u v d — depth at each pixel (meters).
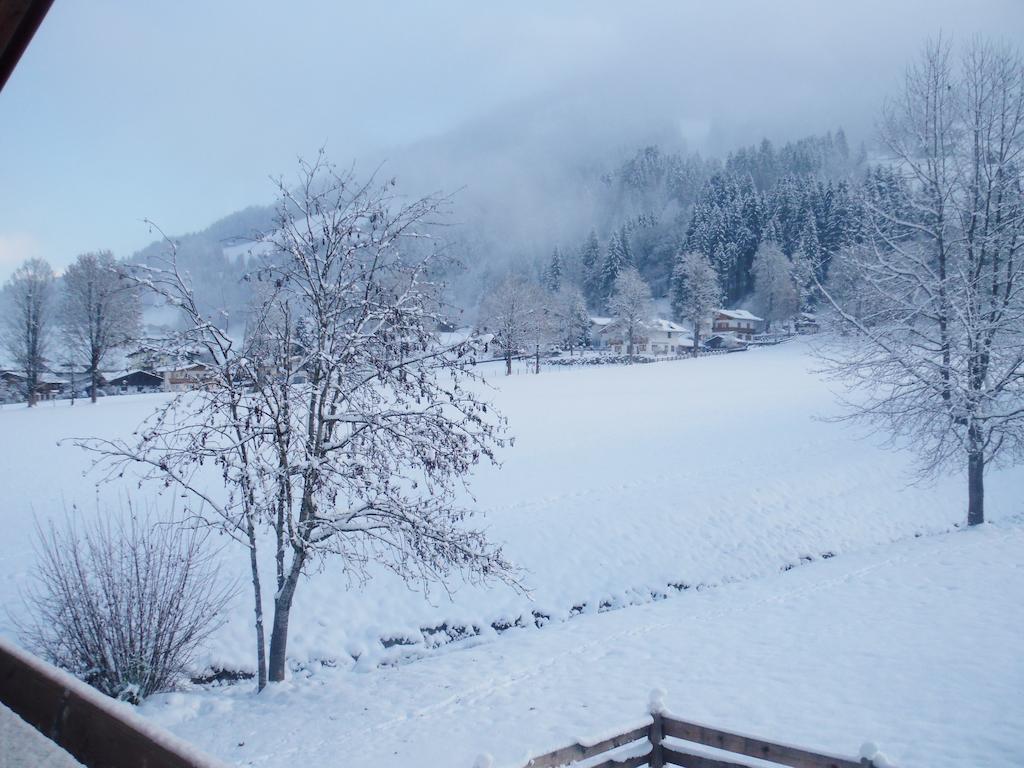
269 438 13.20
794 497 25.73
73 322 59.00
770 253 122.81
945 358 21.05
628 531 22.64
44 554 19.45
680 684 12.74
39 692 2.76
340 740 11.53
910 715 10.47
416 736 11.47
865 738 9.79
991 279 20.84
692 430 37.97
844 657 13.24
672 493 26.22
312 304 13.70
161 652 14.44
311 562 19.53
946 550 19.98
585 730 10.94
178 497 25.33
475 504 25.27
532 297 91.31
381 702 13.08
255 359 12.75
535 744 10.61
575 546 21.66
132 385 75.19
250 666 15.73
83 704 2.46
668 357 97.38
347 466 13.14
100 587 15.58
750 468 29.67
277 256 13.48
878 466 29.50
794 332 108.94
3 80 2.14
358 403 13.41
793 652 13.86
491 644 16.81
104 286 54.03
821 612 16.20
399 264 13.70
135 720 2.20
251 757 11.27
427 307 13.92
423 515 13.55
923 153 22.17
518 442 35.59
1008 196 20.72
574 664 14.61
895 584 17.61
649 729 7.56
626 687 12.87
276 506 13.45
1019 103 20.36
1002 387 20.58
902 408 22.19
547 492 26.69
